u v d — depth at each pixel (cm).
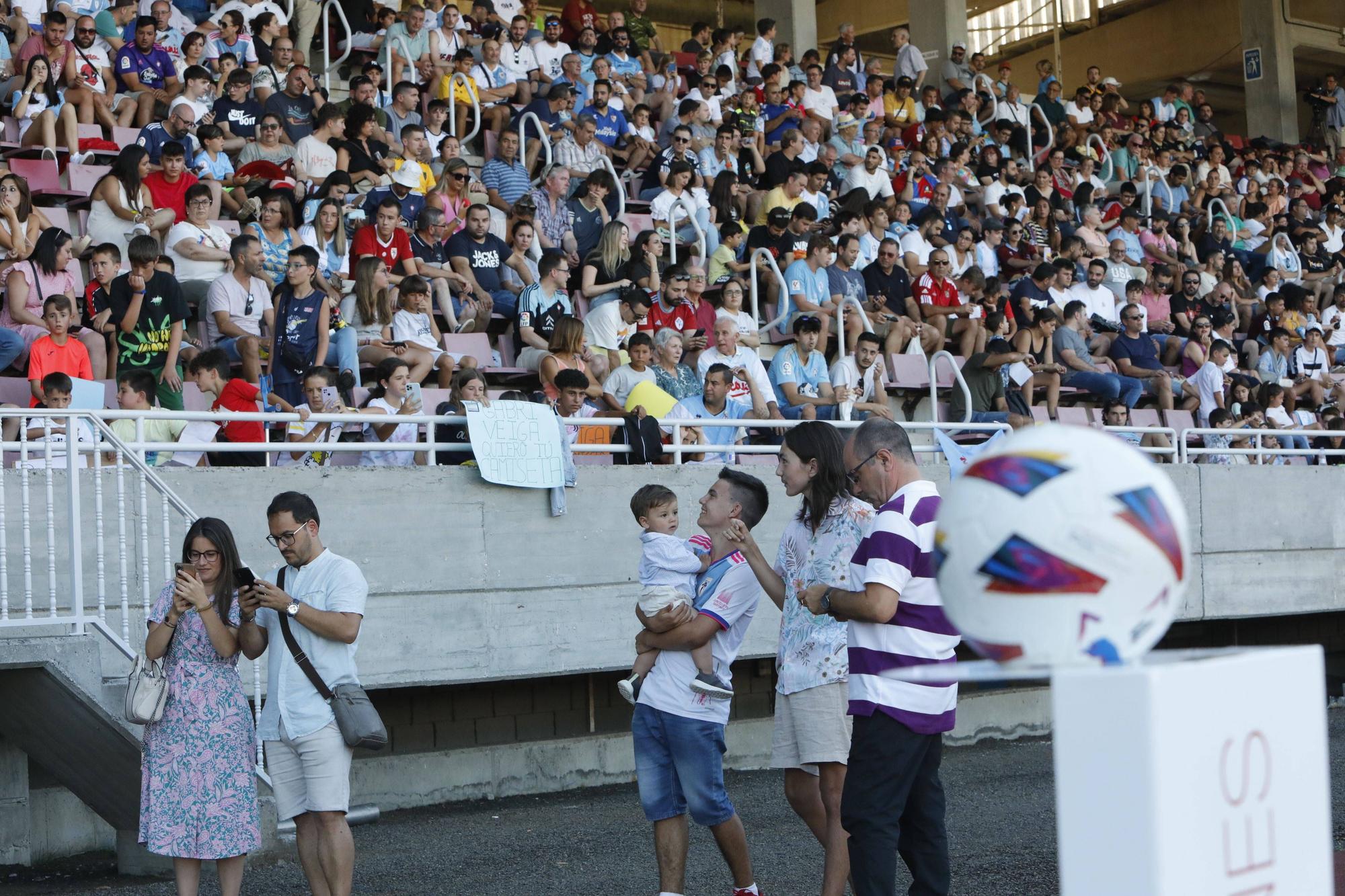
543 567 998
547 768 1070
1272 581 1370
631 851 826
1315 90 2709
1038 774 1078
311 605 611
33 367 963
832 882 591
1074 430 230
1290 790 217
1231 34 2839
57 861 844
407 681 945
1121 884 199
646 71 1878
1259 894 209
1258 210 2177
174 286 1043
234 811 619
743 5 2791
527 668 989
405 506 949
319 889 620
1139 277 1827
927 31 2295
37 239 1104
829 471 585
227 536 624
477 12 1820
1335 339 1889
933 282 1536
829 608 527
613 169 1553
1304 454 1441
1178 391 1608
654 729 614
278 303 1085
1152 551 217
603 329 1268
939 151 1942
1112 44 3012
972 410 1362
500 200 1452
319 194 1275
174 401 1027
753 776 1111
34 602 815
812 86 1956
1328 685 1570
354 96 1452
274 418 889
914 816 538
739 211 1594
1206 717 203
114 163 1216
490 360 1225
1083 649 221
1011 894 700
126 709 611
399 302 1191
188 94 1348
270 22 1506
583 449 1018
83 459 897
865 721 516
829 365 1406
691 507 1056
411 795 1009
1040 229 1845
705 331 1346
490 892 727
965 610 228
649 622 602
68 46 1327
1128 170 2228
